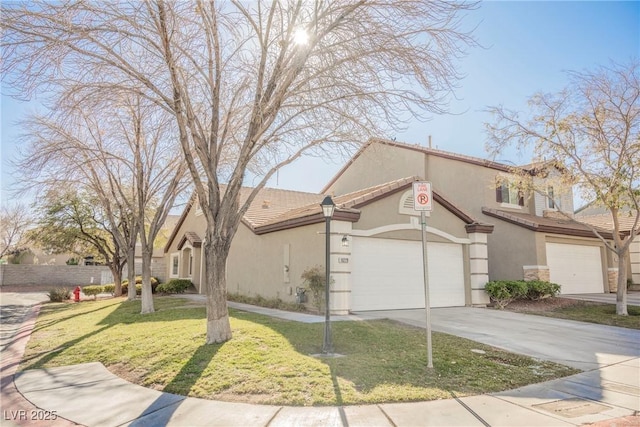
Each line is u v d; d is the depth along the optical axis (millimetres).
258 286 16359
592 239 20328
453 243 15406
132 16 7359
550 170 15125
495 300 15039
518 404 5297
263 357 6930
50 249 27969
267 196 22281
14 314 16875
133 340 8852
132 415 5027
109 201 18609
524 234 17312
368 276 13164
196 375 6250
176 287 22562
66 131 12070
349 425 4570
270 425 4598
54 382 6516
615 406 5297
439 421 4695
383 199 13688
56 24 7027
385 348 7809
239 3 8195
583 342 9180
